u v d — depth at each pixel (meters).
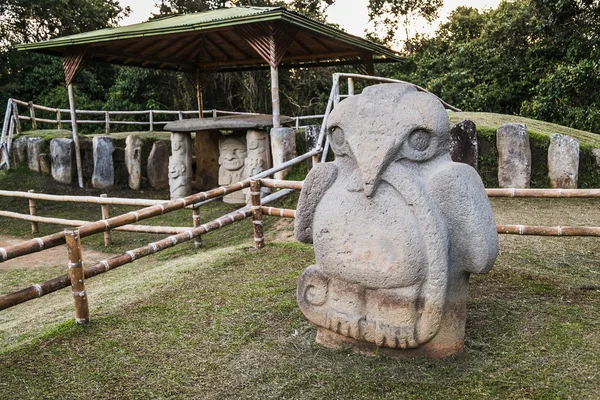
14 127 12.27
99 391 2.72
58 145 10.79
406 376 2.65
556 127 9.47
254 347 3.12
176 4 20.45
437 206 2.63
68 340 3.34
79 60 10.02
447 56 18.38
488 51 16.00
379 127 2.69
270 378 2.75
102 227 3.98
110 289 4.55
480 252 2.59
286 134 8.33
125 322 3.58
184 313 3.68
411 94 2.74
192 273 4.60
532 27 14.62
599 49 10.95
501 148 7.49
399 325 2.73
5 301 3.23
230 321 3.50
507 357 2.78
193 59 12.32
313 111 17.95
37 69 17.22
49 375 2.90
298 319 3.47
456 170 2.62
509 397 2.41
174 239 4.70
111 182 10.92
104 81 19.45
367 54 10.92
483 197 2.67
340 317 2.88
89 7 18.98
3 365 3.03
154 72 17.66
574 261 4.55
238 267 4.74
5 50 17.11
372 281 2.76
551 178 7.41
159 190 11.05
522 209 6.45
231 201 9.48
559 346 2.86
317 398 2.53
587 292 3.72
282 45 8.58
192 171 11.01
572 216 6.00
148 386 2.74
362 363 2.82
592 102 12.13
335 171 2.96
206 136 10.46
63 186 10.77
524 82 14.91
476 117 9.38
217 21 8.24
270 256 5.07
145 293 4.17
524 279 4.01
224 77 17.50
